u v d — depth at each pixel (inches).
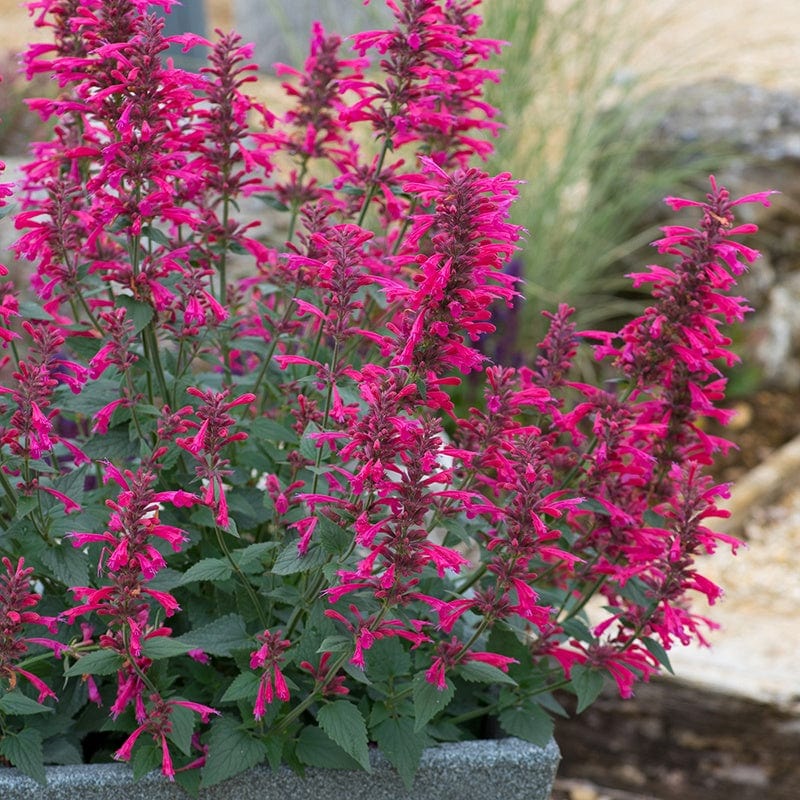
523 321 216.4
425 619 93.1
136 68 81.0
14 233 165.8
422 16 90.0
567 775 145.3
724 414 90.2
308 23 304.8
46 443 79.0
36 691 89.1
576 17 232.4
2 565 88.8
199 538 90.3
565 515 93.2
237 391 101.1
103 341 89.7
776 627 153.8
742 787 139.9
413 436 74.8
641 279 86.0
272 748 86.0
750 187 222.1
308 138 100.7
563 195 231.3
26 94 222.4
